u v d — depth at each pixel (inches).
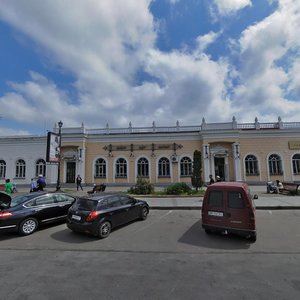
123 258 229.9
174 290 162.7
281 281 175.3
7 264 217.6
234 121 1141.1
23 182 1231.5
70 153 1194.6
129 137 1200.8
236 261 217.8
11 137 1270.9
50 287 169.6
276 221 382.9
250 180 1105.4
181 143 1176.2
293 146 1114.7
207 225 304.8
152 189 737.6
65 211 386.9
